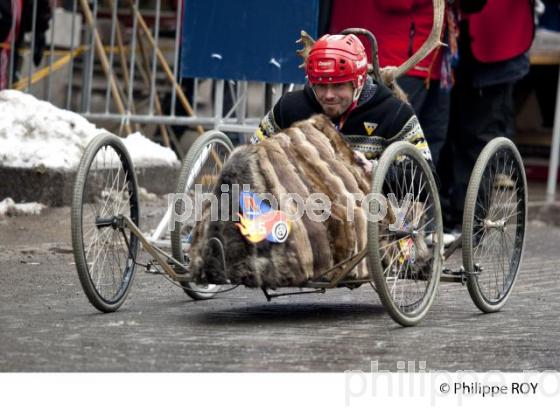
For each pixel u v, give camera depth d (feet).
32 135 68.03
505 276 46.80
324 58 42.39
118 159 42.80
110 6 85.20
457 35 62.39
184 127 87.30
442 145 64.23
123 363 34.71
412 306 42.47
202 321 41.78
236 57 60.95
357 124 43.55
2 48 77.71
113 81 79.97
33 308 43.11
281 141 40.83
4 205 64.95
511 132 69.15
